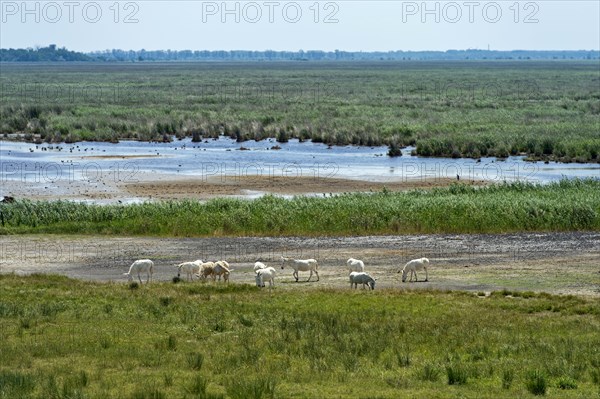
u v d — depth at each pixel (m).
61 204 70.12
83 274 51.59
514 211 65.88
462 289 46.62
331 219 65.00
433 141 115.56
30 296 43.22
